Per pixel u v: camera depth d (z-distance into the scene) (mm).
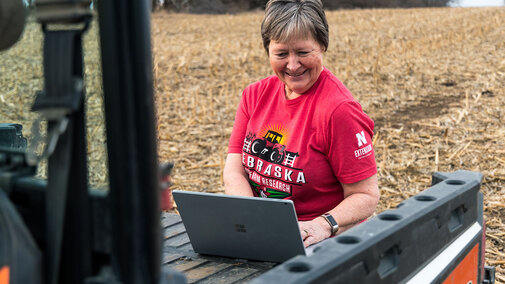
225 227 2158
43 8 1062
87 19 1076
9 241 1053
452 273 1932
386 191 6090
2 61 1484
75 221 1161
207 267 2148
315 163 2543
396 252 1617
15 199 1219
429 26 24219
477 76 12516
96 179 1292
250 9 43625
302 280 1255
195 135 8789
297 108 2588
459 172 2271
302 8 2432
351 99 2500
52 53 1057
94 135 1294
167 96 10992
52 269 1158
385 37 20891
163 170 1314
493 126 8547
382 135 8328
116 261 1158
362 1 46000
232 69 13945
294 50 2445
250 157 2764
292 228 2006
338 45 18641
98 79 1279
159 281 1156
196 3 41750
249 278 2018
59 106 1035
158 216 1137
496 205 5480
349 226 2475
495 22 24016
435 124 8789
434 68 13859
